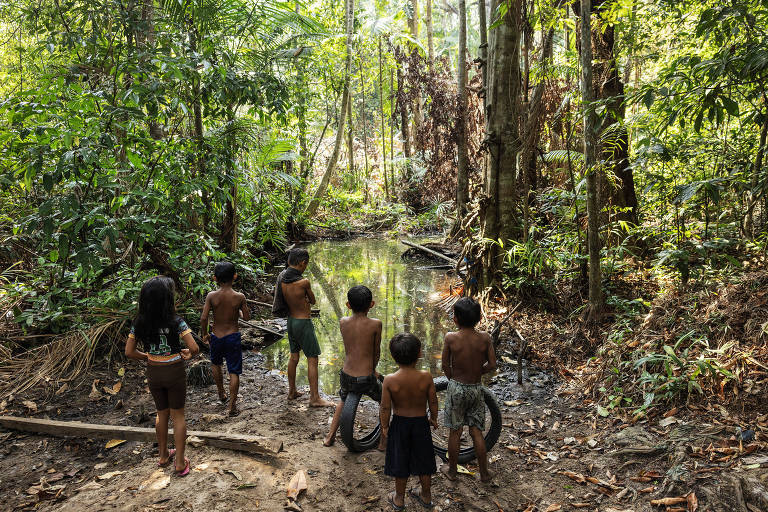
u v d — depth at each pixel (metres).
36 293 5.55
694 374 3.93
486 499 3.20
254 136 7.92
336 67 15.91
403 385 3.02
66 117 5.20
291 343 4.55
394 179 18.84
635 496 3.07
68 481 3.27
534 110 6.95
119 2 6.45
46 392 4.46
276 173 9.61
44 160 5.23
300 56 9.44
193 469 3.36
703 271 5.55
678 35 6.58
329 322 7.18
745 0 4.27
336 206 17.12
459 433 3.38
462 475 3.46
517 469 3.52
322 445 3.81
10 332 5.11
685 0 5.66
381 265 11.06
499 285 7.25
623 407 4.11
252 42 8.70
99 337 5.16
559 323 6.16
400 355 3.00
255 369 5.43
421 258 11.66
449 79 13.43
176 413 3.32
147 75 5.85
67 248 5.00
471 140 12.38
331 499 3.15
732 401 3.69
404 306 7.75
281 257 11.85
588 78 4.98
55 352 4.95
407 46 17.66
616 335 4.97
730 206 6.73
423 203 17.09
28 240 6.43
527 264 6.95
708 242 5.44
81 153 4.86
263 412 4.37
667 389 4.00
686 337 4.33
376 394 3.86
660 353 4.41
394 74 19.44
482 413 3.36
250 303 7.72
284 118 7.70
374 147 20.86
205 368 4.96
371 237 15.46
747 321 4.30
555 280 6.76
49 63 6.77
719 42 4.32
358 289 3.74
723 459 3.14
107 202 5.73
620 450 3.52
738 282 4.98
